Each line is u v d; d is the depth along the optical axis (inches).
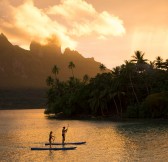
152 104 4817.9
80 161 1689.2
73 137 2800.2
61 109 6540.4
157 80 5679.1
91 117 5999.0
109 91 5516.7
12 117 7519.7
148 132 2970.0
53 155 1882.4
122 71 5546.3
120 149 2023.9
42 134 3152.1
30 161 1722.4
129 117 5157.5
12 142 2529.5
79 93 6230.3
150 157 1715.1
